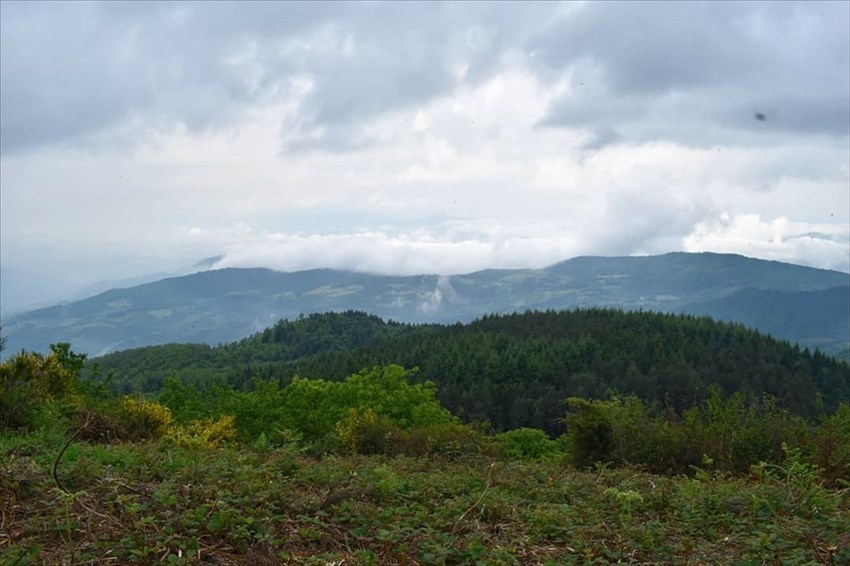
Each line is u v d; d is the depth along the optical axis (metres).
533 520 6.24
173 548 4.65
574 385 75.25
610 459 12.80
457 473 8.75
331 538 5.29
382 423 14.30
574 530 5.99
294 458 8.09
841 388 75.56
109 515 5.02
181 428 11.95
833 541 5.67
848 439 11.10
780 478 9.78
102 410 11.59
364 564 4.81
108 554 4.48
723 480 9.57
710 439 12.22
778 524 6.29
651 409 14.74
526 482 8.32
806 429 12.09
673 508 7.21
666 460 12.41
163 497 5.39
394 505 6.54
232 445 10.45
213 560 4.71
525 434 26.97
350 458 9.43
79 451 7.43
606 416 13.32
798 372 78.50
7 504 5.15
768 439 11.89
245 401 25.67
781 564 5.25
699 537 6.19
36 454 7.33
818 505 7.01
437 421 30.56
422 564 4.95
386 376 32.06
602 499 7.44
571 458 13.60
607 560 5.36
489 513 6.41
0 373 10.82
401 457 10.30
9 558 4.17
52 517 4.89
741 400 13.24
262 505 5.73
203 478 6.33
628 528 6.07
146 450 7.75
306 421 27.11
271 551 4.88
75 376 16.58
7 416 9.63
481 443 13.36
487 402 70.81
